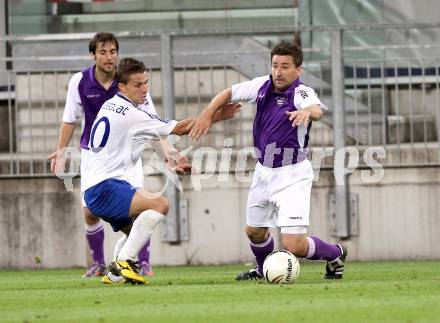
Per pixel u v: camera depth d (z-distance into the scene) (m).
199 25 48.44
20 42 46.84
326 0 47.78
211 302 23.77
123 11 48.69
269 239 31.05
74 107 34.31
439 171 42.22
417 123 43.06
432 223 42.28
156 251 42.69
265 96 29.56
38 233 42.50
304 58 46.75
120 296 25.78
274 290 26.45
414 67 43.38
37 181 42.53
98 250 36.53
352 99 42.97
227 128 42.56
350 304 22.62
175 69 43.25
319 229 42.31
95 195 28.92
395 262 41.47
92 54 33.81
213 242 42.66
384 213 42.38
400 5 47.84
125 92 28.89
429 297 24.12
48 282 33.31
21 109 43.41
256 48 46.69
